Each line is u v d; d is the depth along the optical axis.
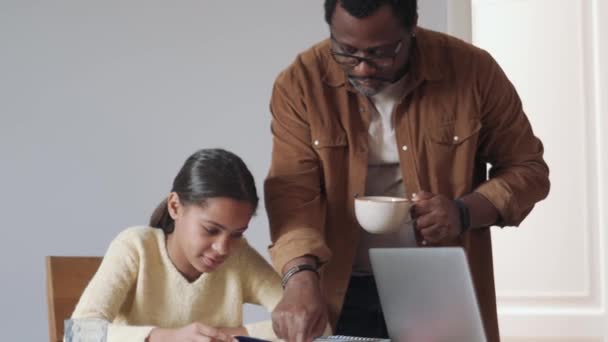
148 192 3.28
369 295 1.97
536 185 1.97
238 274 1.97
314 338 1.67
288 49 3.20
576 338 4.66
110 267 1.86
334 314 1.95
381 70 1.76
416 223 1.79
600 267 4.64
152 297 1.90
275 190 1.93
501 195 1.91
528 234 4.73
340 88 1.94
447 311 1.56
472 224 1.85
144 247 1.90
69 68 3.31
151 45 3.27
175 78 3.26
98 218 3.30
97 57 3.30
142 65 3.28
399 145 1.93
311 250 1.79
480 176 2.09
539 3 4.65
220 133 3.24
